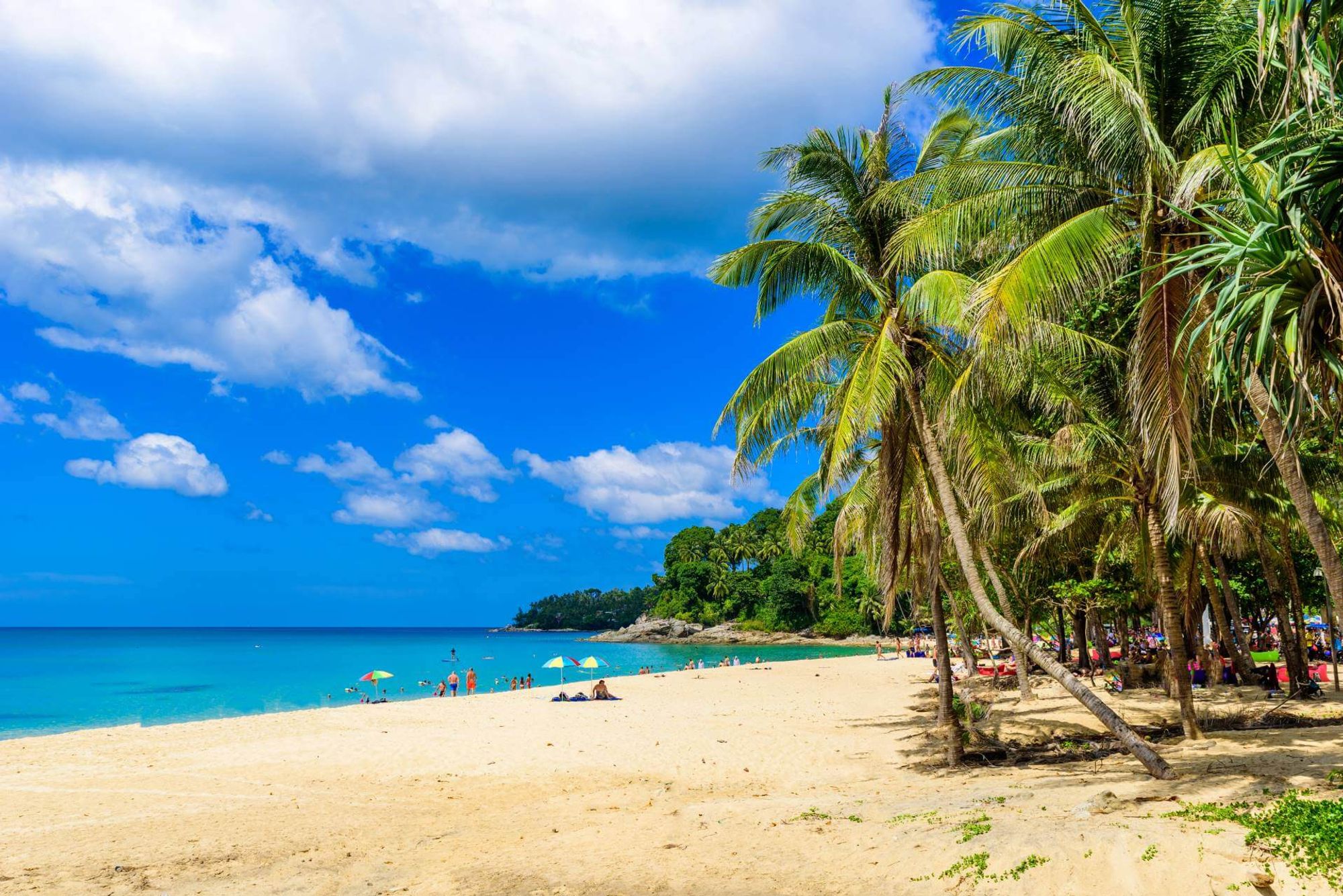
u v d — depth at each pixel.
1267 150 6.93
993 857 8.45
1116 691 25.44
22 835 13.38
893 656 60.31
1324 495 19.77
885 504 16.08
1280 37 6.48
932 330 15.20
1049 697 26.14
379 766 19.28
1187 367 7.66
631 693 37.19
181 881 10.93
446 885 10.10
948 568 30.55
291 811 14.99
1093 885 7.48
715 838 11.18
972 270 15.65
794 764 18.62
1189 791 10.60
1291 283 6.61
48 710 40.47
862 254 15.17
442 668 74.12
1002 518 19.33
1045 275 10.61
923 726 23.14
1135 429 13.95
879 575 20.62
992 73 11.85
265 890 10.45
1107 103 10.30
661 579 135.25
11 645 147.50
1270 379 6.81
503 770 18.70
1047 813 10.13
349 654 102.75
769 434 15.60
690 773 17.95
